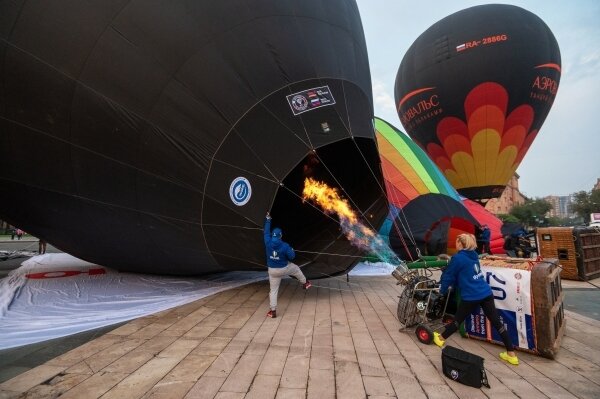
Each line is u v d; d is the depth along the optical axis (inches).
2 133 240.2
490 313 159.5
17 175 256.7
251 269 258.4
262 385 130.9
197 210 229.5
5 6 219.3
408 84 978.1
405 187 456.1
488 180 919.7
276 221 343.9
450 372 136.8
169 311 233.3
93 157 232.2
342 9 285.4
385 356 158.9
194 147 221.9
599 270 389.1
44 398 121.0
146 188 233.6
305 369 144.8
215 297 273.1
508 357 154.8
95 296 273.9
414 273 207.2
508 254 524.4
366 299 269.1
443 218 440.8
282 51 235.8
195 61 219.1
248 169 221.5
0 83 227.9
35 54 219.6
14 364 151.7
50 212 275.0
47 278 343.6
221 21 225.3
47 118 228.7
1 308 235.5
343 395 124.1
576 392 128.5
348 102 255.9
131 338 181.6
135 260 295.4
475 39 857.5
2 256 545.6
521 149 904.9
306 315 224.7
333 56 257.4
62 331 193.6
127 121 221.8
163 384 131.3
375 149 270.8
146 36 215.9
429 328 174.7
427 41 932.0
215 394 124.2
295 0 252.2
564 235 370.3
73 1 215.3
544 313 159.6
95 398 121.3
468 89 866.1
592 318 226.8
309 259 292.7
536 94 858.1
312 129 232.4
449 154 938.7
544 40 860.6
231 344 172.9
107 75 217.5
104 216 257.4
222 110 221.0
